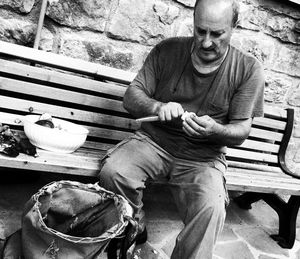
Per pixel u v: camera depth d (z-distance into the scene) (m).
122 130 2.10
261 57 2.68
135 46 2.27
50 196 1.25
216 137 1.60
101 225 1.28
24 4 1.93
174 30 2.35
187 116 1.53
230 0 1.50
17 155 1.48
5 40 1.94
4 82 1.75
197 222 1.46
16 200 1.94
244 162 2.60
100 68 1.97
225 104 1.70
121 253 1.28
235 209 2.64
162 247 1.94
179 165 1.71
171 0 2.28
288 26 2.69
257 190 2.04
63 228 1.26
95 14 2.08
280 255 2.19
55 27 2.03
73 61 1.89
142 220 1.72
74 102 1.90
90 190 1.33
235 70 1.67
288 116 2.55
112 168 1.54
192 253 1.44
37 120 1.69
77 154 1.73
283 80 2.83
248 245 2.20
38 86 1.81
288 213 2.29
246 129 1.66
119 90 2.01
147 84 1.75
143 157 1.66
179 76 1.71
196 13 1.53
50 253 1.11
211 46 1.53
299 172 3.15
